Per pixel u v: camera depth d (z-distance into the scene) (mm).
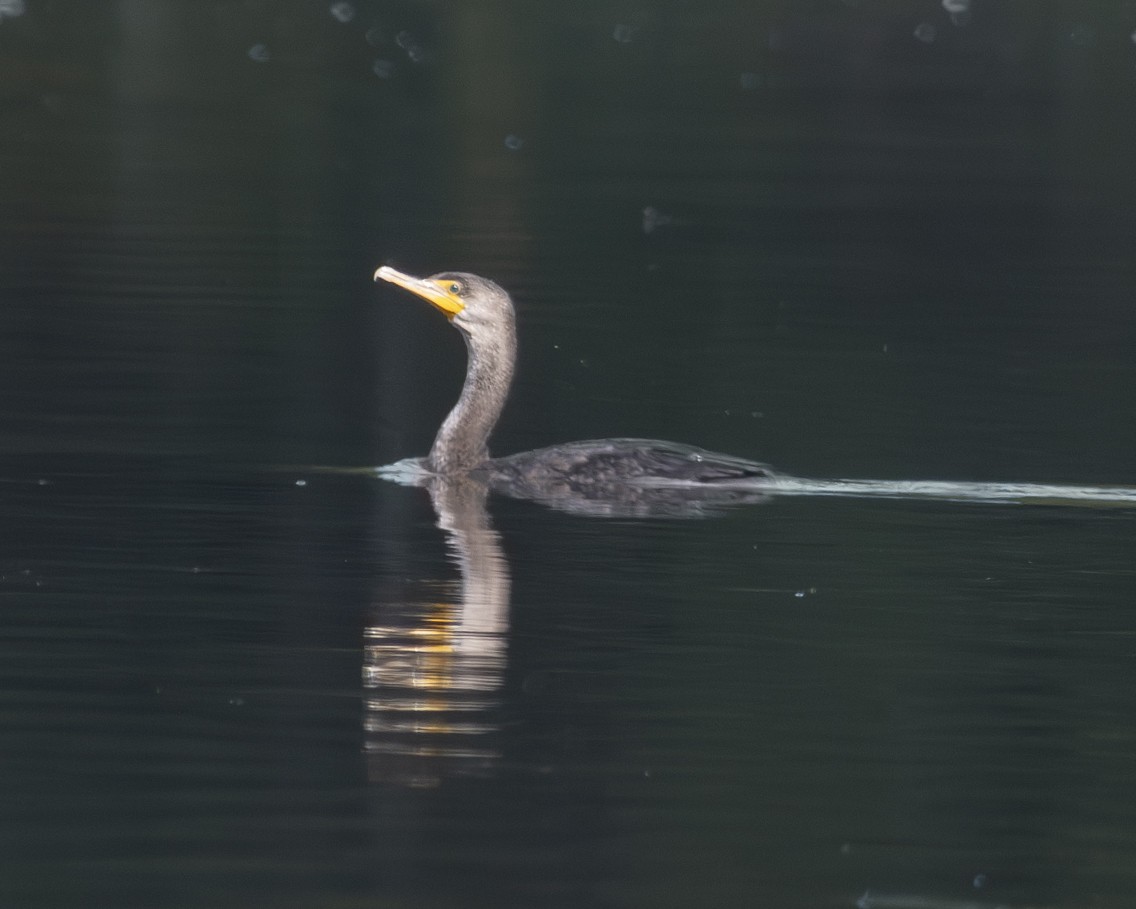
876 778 9930
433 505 15344
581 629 12195
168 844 8969
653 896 8555
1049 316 24016
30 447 16875
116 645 11719
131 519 14641
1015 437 18141
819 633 12211
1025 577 13500
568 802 9547
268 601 12664
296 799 9500
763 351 22016
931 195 32312
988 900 8688
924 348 22188
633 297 24750
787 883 8781
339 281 25094
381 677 11250
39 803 9383
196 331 22031
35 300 23250
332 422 18391
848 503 15586
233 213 29469
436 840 9094
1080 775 10062
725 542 14344
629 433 18312
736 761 10172
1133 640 12164
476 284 16734
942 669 11609
